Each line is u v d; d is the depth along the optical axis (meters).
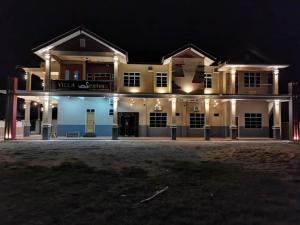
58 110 24.89
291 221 4.57
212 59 24.14
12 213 4.91
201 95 22.75
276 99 23.27
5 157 11.46
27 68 24.62
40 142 18.91
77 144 17.50
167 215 4.84
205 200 5.71
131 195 6.05
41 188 6.53
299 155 12.72
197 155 12.60
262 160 11.24
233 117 23.09
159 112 25.86
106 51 22.34
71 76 24.72
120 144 17.70
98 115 25.06
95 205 5.34
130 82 25.41
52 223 4.46
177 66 24.08
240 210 5.10
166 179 7.61
